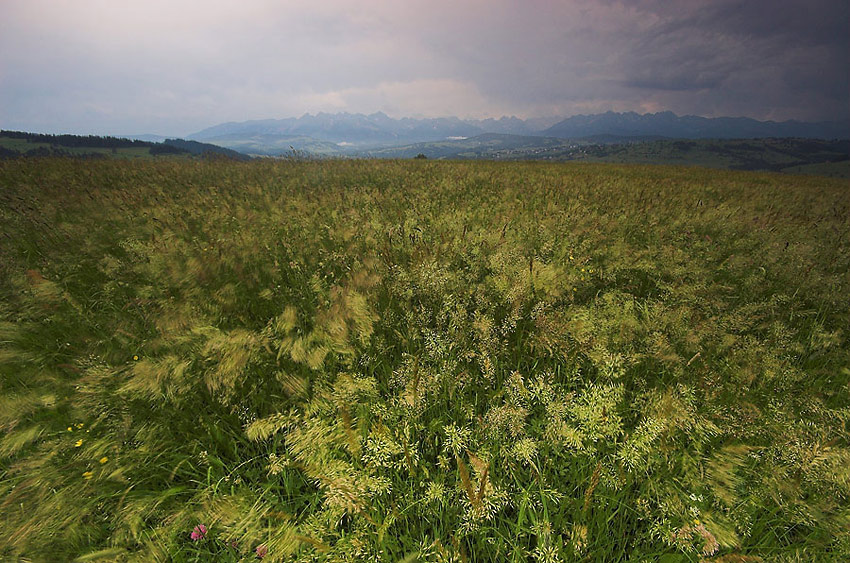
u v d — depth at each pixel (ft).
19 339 9.17
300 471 7.36
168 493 6.48
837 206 31.99
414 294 11.25
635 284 14.39
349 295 9.51
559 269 11.94
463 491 6.44
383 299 11.57
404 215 21.20
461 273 12.50
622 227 21.53
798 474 5.67
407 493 6.61
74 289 13.30
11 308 9.96
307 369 8.89
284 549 5.07
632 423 8.03
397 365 9.96
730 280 15.74
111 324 10.43
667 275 14.35
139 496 6.40
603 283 14.48
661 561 5.73
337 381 7.55
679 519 5.78
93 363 8.27
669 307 10.69
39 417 7.00
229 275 12.66
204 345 7.96
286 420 6.62
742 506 5.85
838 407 7.91
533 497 6.57
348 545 5.33
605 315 9.74
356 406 7.55
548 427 6.83
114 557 5.19
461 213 20.36
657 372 8.96
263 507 6.10
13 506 5.47
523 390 7.30
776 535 5.82
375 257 13.66
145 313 10.72
